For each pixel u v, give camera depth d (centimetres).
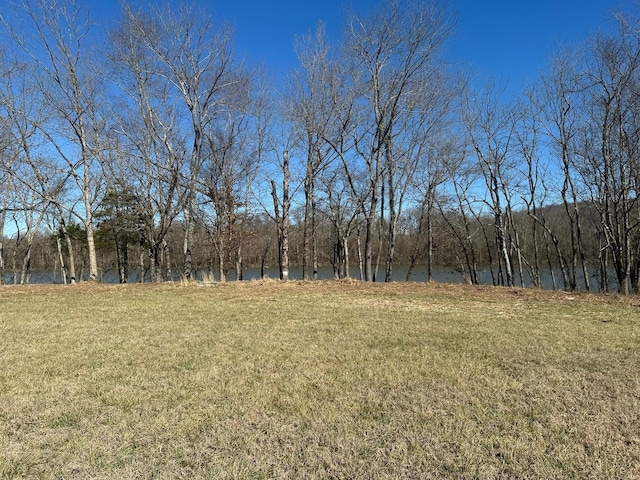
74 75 1472
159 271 1770
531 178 1772
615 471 283
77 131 1508
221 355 544
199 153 1666
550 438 326
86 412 370
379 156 1557
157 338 639
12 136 1616
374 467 289
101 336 652
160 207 1725
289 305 955
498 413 370
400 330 693
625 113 1341
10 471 278
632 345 594
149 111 1636
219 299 1052
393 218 1725
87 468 284
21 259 3447
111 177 1969
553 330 694
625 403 391
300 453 307
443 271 3028
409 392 418
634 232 1529
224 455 303
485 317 812
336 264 2453
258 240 2489
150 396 406
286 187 1683
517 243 2006
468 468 287
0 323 754
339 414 367
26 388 425
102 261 2781
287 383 441
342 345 595
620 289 1356
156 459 297
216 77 1631
